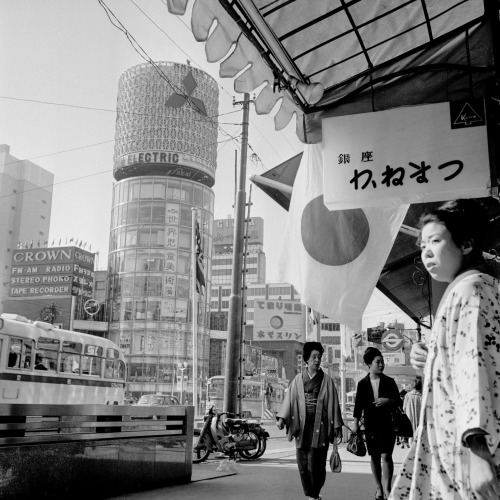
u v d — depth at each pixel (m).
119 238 70.38
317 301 5.00
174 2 3.48
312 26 4.39
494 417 1.51
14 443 5.57
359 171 4.80
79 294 71.94
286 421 5.75
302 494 7.09
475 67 4.69
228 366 14.55
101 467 6.70
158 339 65.75
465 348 1.61
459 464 1.61
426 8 4.52
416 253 7.08
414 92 4.94
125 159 72.38
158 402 30.52
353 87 5.19
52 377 16.95
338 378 54.00
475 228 1.83
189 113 73.06
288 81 4.51
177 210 70.50
